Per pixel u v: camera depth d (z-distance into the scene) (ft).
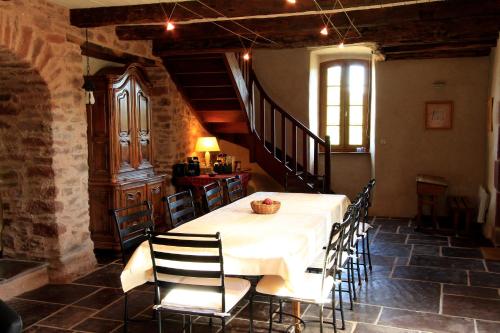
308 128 26.86
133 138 20.27
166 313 13.44
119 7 15.89
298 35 19.65
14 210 16.31
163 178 21.94
